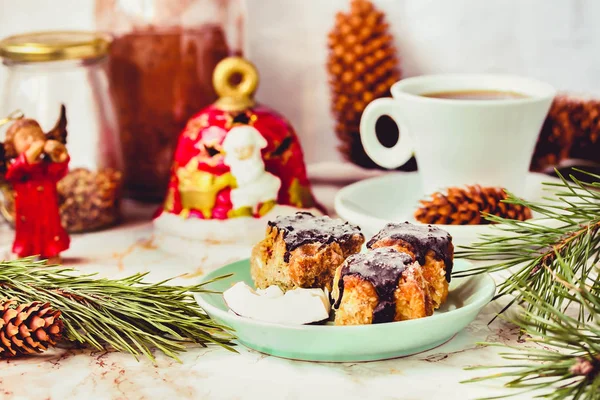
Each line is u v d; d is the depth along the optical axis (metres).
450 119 0.72
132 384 0.59
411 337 0.59
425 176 0.76
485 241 0.68
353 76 0.84
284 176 0.77
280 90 0.87
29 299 0.62
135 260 0.75
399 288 0.60
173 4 0.79
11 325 0.60
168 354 0.60
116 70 0.82
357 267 0.60
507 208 0.72
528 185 0.79
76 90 0.80
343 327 0.58
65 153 0.72
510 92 0.76
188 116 0.82
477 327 0.64
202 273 0.73
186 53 0.80
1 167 0.75
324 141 0.87
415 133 0.74
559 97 0.83
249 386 0.58
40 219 0.73
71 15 0.89
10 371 0.60
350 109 0.85
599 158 0.82
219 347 0.62
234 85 0.81
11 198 0.79
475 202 0.72
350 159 0.87
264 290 0.63
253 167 0.75
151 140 0.83
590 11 0.81
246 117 0.76
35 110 0.79
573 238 0.62
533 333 0.56
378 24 0.84
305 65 0.86
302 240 0.64
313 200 0.79
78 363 0.61
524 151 0.74
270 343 0.60
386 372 0.59
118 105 0.82
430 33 0.84
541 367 0.54
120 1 0.80
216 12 0.80
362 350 0.59
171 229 0.77
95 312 0.61
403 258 0.60
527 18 0.82
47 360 0.61
